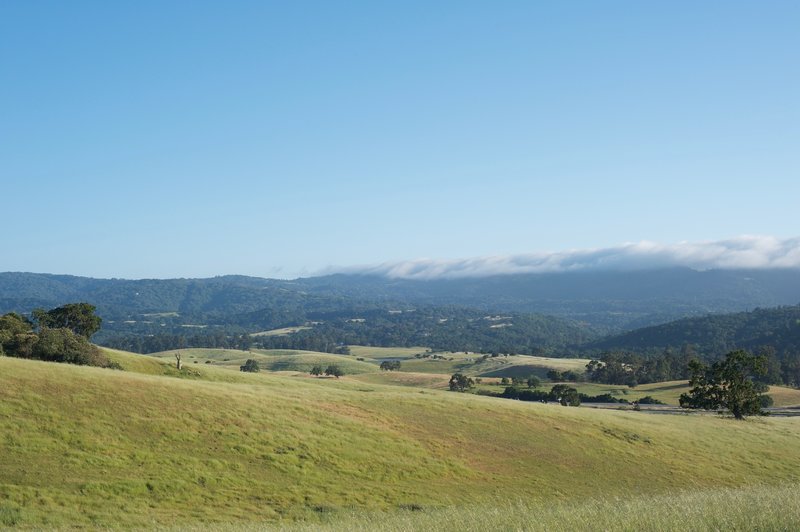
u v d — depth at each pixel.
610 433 55.25
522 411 59.38
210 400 46.56
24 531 24.41
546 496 38.72
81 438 35.56
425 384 188.00
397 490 36.94
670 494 26.98
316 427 45.38
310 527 20.92
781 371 190.38
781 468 51.00
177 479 33.31
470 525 17.80
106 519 27.14
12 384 40.69
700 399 81.44
